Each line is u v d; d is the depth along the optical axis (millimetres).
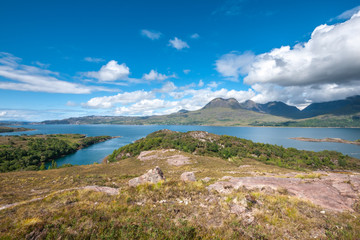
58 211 9406
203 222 8953
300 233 8133
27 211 9805
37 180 33094
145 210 10203
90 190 13672
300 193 13586
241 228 8320
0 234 7328
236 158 99062
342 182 16109
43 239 7258
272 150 134250
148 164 65625
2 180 33656
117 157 119188
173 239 7547
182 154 75750
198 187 14695
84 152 164875
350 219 9523
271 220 9086
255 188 14484
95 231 7824
